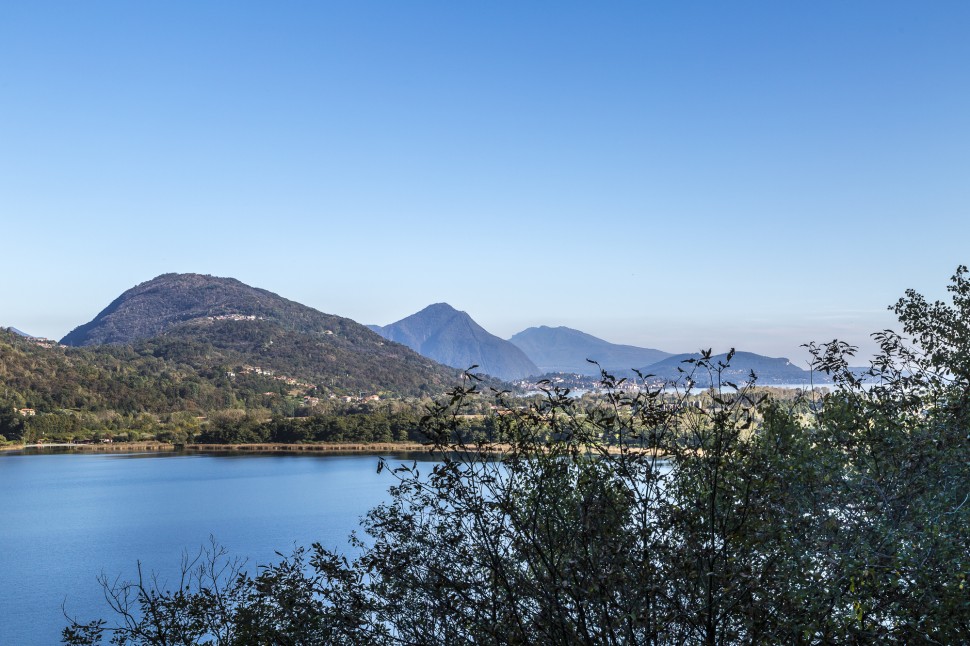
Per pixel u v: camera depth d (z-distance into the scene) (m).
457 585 6.77
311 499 98.69
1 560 69.31
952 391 9.72
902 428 8.36
